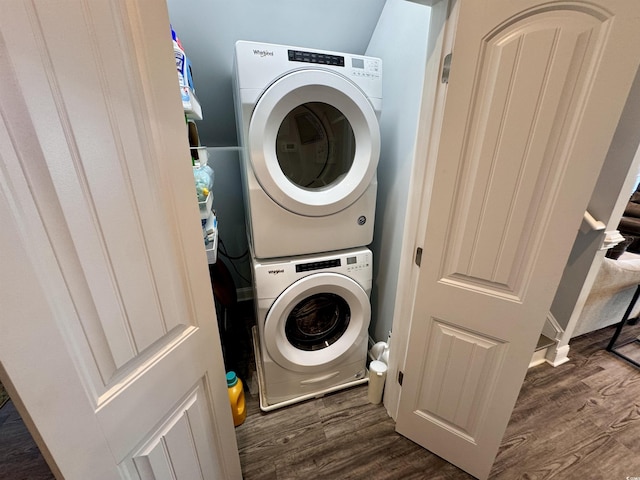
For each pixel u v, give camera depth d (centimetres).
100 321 49
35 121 38
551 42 67
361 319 149
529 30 69
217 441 89
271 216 122
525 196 81
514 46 71
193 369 74
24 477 123
